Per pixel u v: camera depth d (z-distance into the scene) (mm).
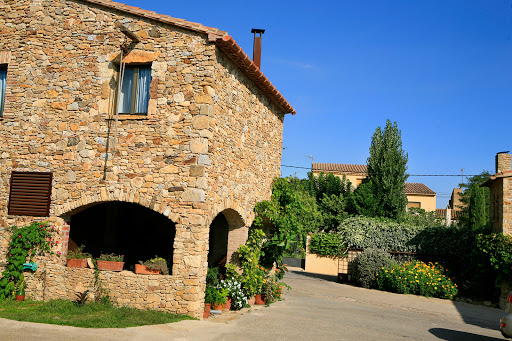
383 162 26891
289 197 14148
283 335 8406
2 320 7668
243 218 11773
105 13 10188
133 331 7512
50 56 10422
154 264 9453
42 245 10078
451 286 16641
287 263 26953
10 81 10586
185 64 9594
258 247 12641
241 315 10164
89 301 9469
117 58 10000
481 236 15656
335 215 28094
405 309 13844
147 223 13773
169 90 9625
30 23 10617
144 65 10062
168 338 7332
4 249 10297
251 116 12258
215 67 9625
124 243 13727
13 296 10008
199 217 9242
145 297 9250
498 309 14742
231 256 11984
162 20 9672
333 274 23953
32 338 6652
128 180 9672
